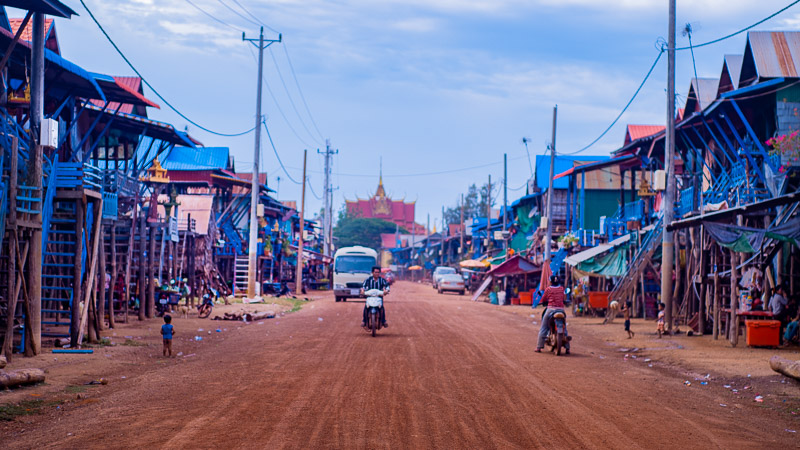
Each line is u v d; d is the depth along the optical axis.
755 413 8.75
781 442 7.10
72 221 15.43
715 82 27.30
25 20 14.23
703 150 29.19
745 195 22.47
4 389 9.45
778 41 22.61
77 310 14.35
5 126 15.53
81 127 24.12
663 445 6.77
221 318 23.84
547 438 6.95
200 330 19.42
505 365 12.59
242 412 8.00
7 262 13.73
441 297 46.38
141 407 8.32
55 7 14.11
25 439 6.81
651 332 20.89
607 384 10.67
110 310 18.78
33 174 13.67
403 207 165.88
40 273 13.39
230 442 6.57
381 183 165.00
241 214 46.69
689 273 23.31
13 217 12.38
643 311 27.34
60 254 14.66
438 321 23.66
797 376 10.83
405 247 117.81
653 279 27.98
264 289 44.56
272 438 6.74
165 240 25.64
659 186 21.72
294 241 65.75
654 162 34.97
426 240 107.38
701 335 19.53
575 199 40.44
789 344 16.56
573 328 22.80
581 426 7.53
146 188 28.88
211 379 10.56
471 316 26.84
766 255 19.61
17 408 8.35
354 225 139.12
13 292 12.34
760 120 23.98
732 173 25.31
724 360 13.77
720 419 8.21
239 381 10.36
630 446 6.69
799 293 18.12
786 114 22.08
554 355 14.59
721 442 6.98
